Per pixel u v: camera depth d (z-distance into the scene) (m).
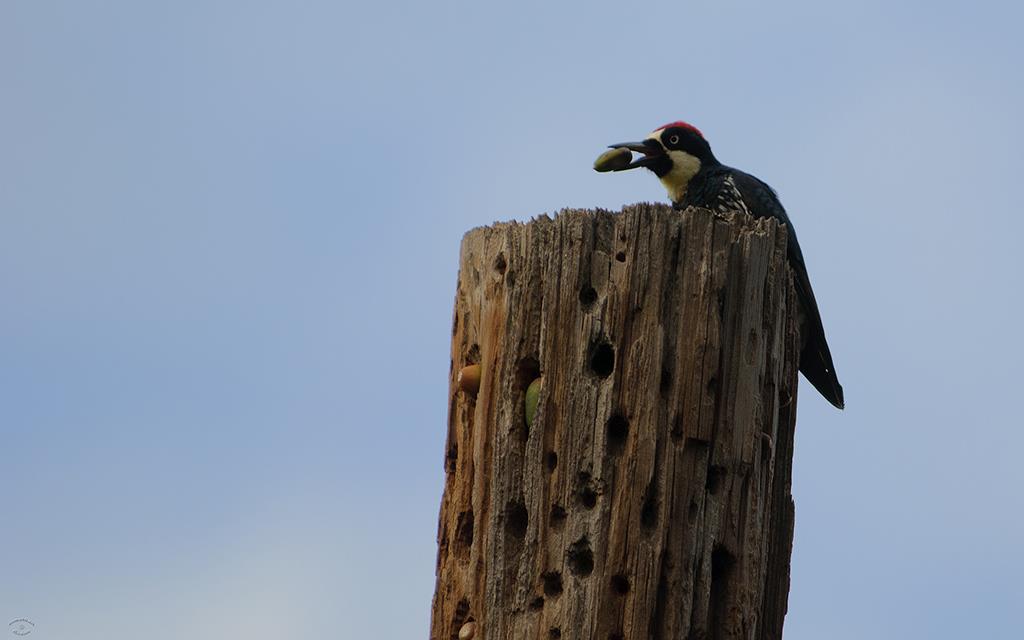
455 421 12.19
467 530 11.61
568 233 11.09
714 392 10.80
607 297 10.84
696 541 10.56
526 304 11.17
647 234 10.88
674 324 10.81
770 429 11.12
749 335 10.98
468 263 12.21
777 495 11.73
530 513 10.76
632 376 10.67
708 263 10.88
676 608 10.38
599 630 10.30
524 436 11.09
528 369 11.22
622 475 10.54
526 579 10.66
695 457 10.67
